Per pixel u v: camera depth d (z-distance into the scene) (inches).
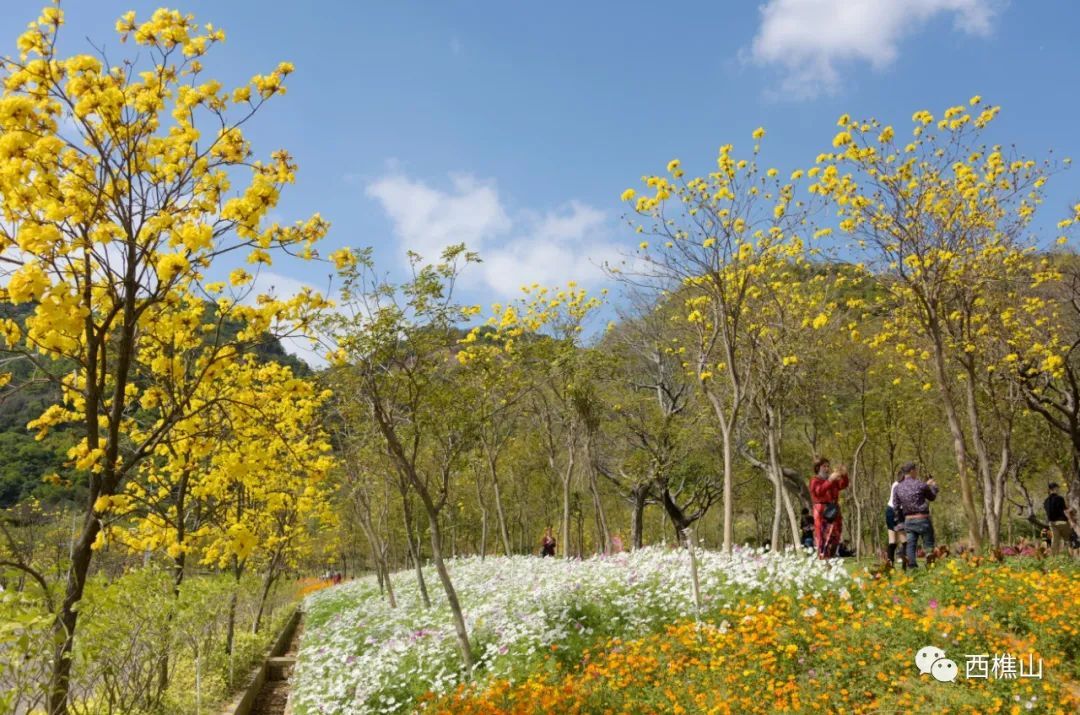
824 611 335.0
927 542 419.2
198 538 405.7
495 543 1579.7
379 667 374.0
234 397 291.6
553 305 747.4
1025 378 576.1
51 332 214.4
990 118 436.5
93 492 229.9
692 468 969.5
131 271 224.2
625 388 880.3
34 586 209.6
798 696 260.5
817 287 593.9
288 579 1096.8
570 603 406.3
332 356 374.0
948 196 452.4
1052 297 585.3
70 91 210.5
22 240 196.9
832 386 798.5
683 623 355.6
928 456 968.3
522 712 271.1
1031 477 932.0
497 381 452.1
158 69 230.8
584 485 1125.7
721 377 650.8
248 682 491.8
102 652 262.4
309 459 454.6
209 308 291.1
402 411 418.9
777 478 566.9
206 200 238.2
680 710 257.0
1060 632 289.0
